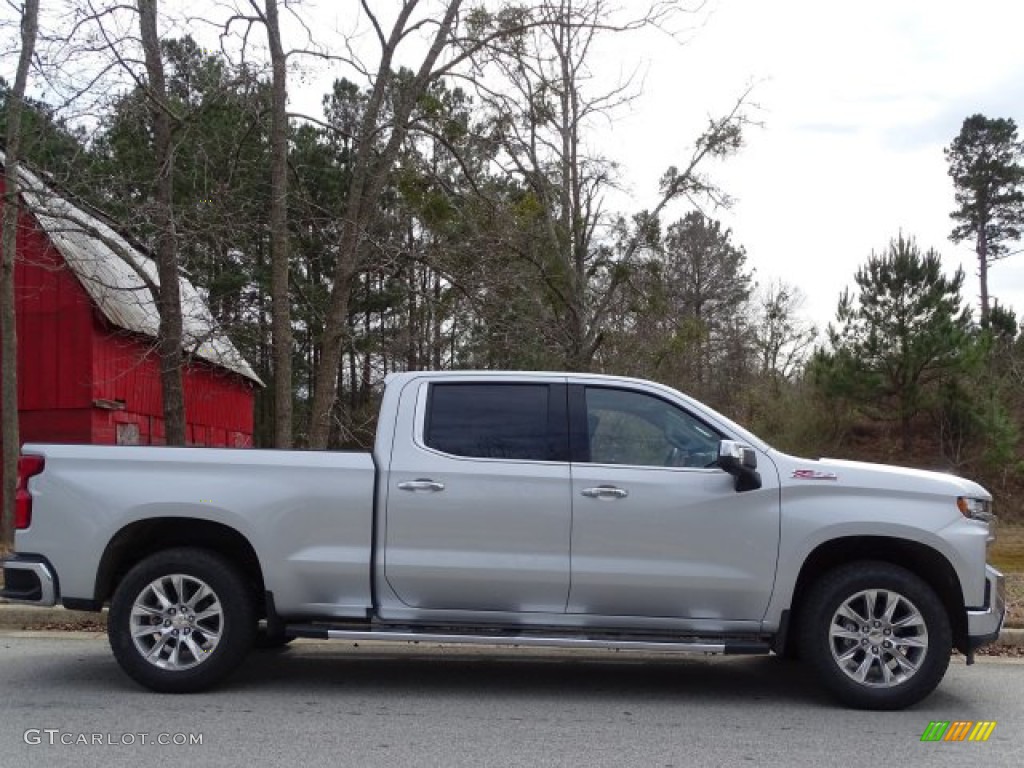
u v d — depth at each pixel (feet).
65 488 20.30
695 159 69.21
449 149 44.60
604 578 19.72
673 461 20.35
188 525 20.59
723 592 19.74
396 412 20.72
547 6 43.29
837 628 19.79
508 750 16.97
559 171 63.26
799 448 89.71
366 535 20.03
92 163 40.60
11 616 27.86
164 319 39.40
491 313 45.75
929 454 85.61
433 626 20.21
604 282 69.77
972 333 83.20
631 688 21.91
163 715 18.86
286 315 40.68
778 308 143.13
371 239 41.52
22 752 16.55
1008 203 151.64
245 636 20.34
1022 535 69.92
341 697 20.58
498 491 19.92
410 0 41.60
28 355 55.98
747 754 16.93
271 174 43.75
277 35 39.65
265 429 112.16
